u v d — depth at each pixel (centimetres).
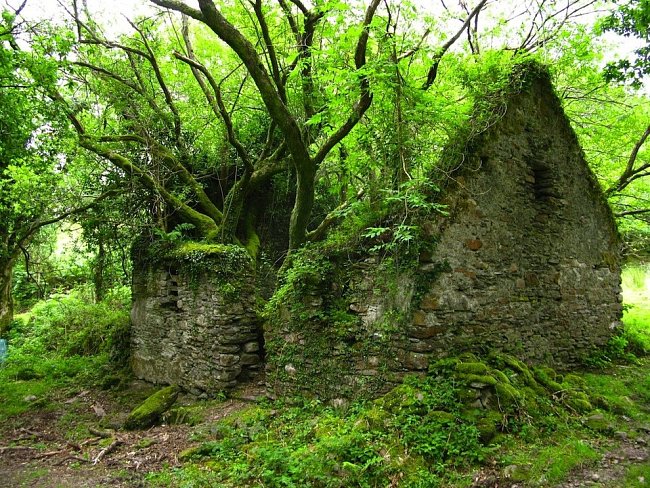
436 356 531
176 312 901
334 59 755
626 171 1126
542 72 733
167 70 1173
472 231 594
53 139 913
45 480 513
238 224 1059
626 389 657
